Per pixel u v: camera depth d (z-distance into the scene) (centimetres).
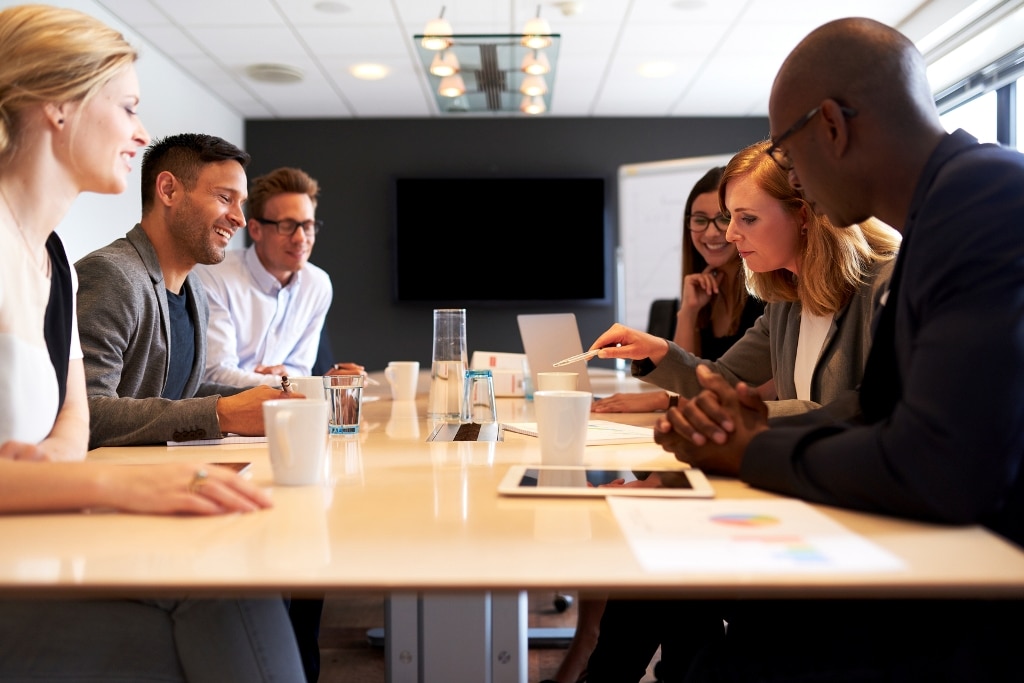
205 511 93
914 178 106
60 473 94
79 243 433
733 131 688
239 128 674
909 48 107
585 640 213
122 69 131
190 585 70
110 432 154
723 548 78
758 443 104
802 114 109
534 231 684
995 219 90
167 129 533
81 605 101
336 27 475
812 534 83
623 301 578
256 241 348
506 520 91
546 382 190
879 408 109
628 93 621
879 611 98
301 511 96
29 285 126
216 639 99
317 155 688
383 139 689
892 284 106
